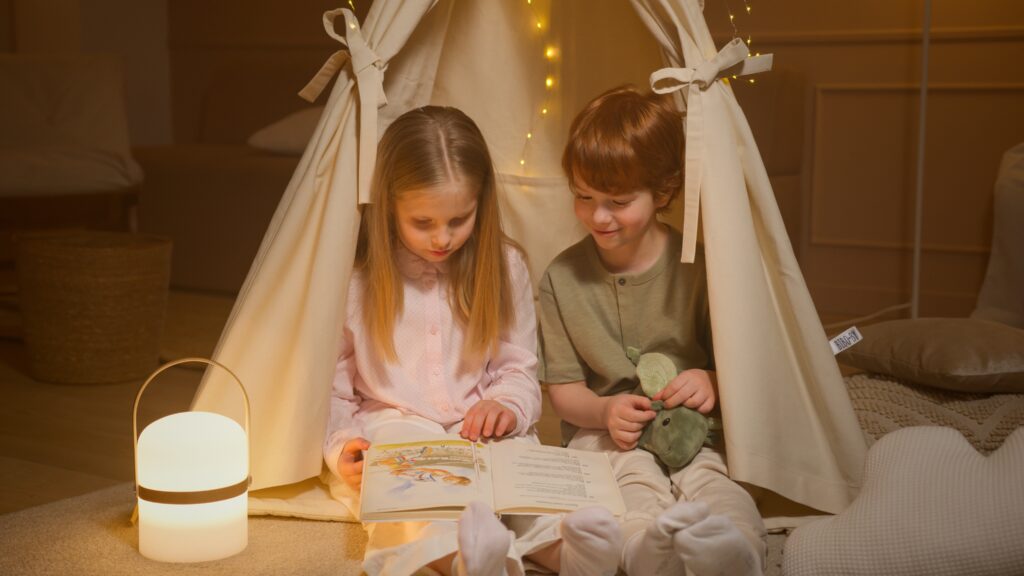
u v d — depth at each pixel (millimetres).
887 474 1418
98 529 1552
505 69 1942
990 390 1920
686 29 1562
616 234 1618
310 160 1586
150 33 4891
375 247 1603
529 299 1740
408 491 1332
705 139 1551
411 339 1657
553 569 1347
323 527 1564
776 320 1603
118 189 3572
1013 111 3301
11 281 3820
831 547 1341
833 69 3547
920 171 2967
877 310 3584
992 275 2980
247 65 4656
